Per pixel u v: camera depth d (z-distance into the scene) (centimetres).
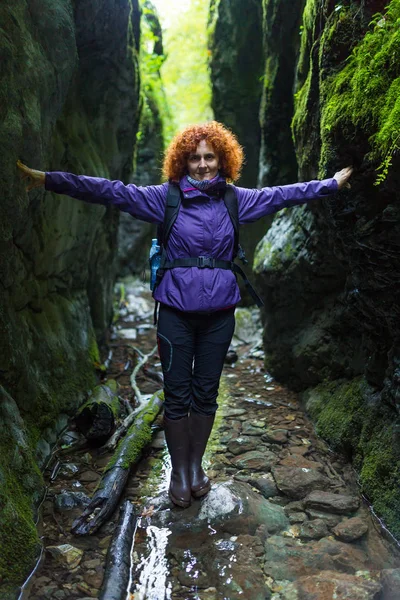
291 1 409
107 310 543
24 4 280
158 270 259
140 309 680
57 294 410
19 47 268
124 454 304
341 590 207
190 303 253
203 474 282
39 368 338
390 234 234
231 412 385
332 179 244
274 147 495
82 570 225
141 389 436
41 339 349
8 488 241
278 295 423
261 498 279
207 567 227
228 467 313
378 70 223
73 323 415
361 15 245
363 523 251
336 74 260
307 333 398
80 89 434
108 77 452
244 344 551
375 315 282
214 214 255
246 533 249
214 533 250
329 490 283
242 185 651
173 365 265
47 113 315
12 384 291
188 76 971
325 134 253
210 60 654
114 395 395
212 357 269
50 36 305
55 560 230
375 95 222
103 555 236
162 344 265
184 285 253
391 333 274
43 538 246
